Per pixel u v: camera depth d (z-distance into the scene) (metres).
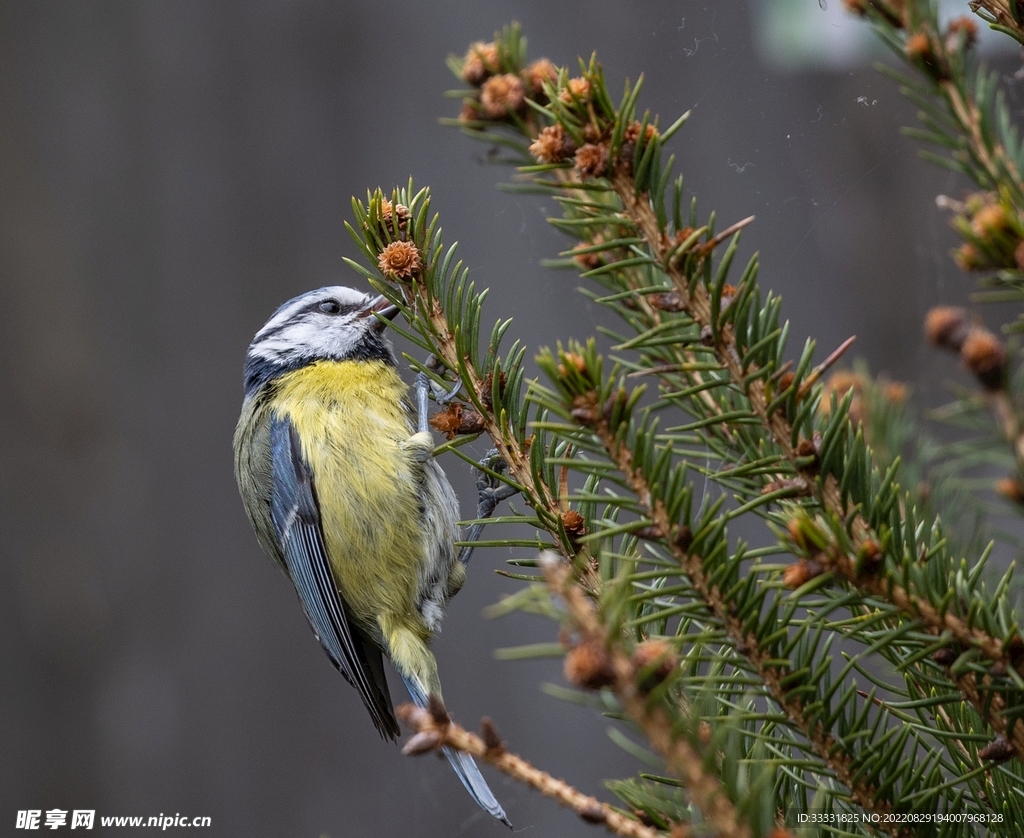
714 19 9.20
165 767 10.12
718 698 3.44
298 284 10.75
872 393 5.25
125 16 10.66
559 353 3.21
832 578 3.07
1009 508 4.82
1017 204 3.47
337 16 10.81
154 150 10.70
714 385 3.44
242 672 10.34
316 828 10.24
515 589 10.35
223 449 10.56
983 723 3.36
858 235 9.68
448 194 10.54
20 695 9.99
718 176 9.20
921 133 4.09
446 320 4.20
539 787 2.63
